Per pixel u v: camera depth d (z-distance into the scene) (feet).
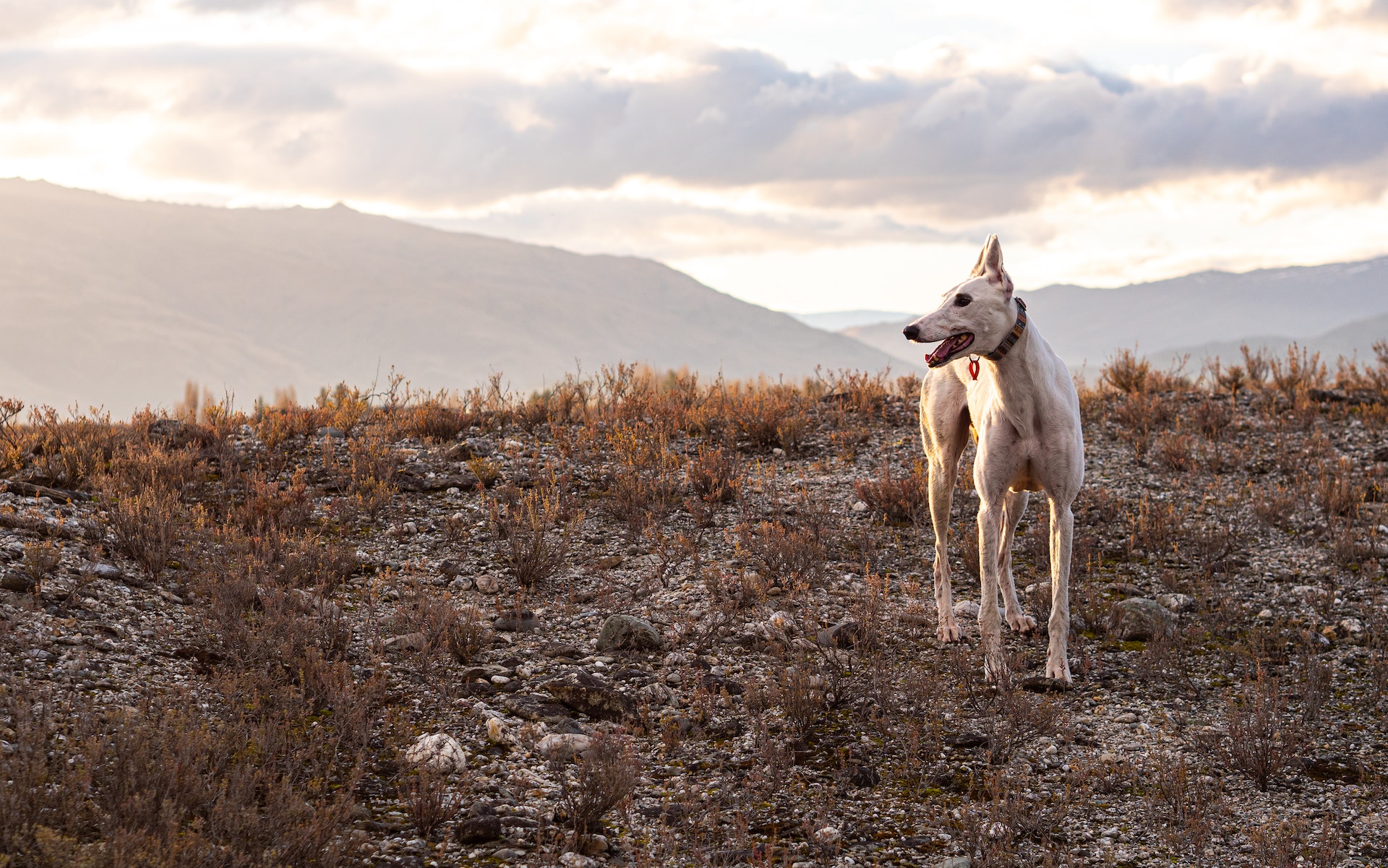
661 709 18.54
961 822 15.17
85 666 16.99
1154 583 25.34
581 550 26.78
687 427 37.70
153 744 13.60
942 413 22.84
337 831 13.30
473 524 28.02
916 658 21.50
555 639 21.54
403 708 17.71
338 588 23.12
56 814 11.91
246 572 21.99
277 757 14.96
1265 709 17.88
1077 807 15.67
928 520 29.66
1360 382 42.63
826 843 14.37
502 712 17.90
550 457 33.94
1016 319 19.53
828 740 17.74
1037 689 20.11
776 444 36.70
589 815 14.51
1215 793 16.10
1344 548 26.11
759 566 25.22
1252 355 44.62
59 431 31.35
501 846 13.87
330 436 35.01
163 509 23.70
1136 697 19.84
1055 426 19.97
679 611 22.85
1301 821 14.98
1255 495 30.37
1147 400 39.58
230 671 17.47
